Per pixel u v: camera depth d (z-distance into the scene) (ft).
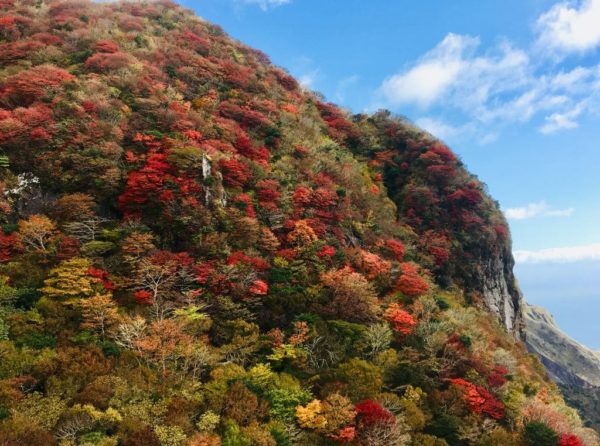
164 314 91.25
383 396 87.30
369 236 146.61
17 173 108.27
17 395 63.98
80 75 144.25
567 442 90.02
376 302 112.47
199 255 106.42
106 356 77.15
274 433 72.28
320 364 94.12
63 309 83.30
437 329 111.55
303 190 137.18
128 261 96.63
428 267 161.68
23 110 116.06
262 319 100.68
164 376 77.30
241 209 119.96
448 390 94.94
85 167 110.42
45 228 95.35
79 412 63.62
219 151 133.39
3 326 76.54
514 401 102.06
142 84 147.84
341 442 75.77
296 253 117.70
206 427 69.87
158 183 110.11
